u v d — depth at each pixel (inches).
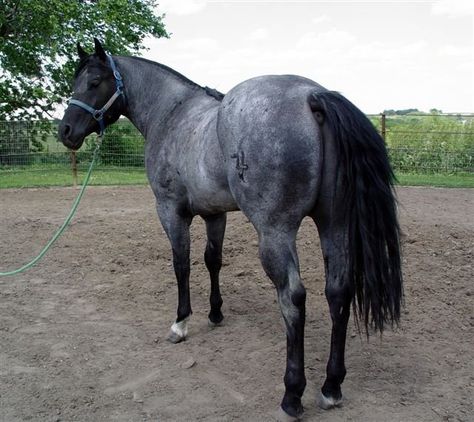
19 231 297.0
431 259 217.0
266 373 136.3
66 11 619.5
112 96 163.3
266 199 107.7
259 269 223.6
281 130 105.0
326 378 122.2
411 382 129.3
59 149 652.7
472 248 229.0
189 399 125.3
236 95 116.9
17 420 116.3
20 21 639.8
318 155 105.0
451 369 135.9
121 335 164.4
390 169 107.2
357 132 102.8
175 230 153.5
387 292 106.3
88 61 161.5
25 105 710.5
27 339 161.0
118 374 138.0
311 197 107.3
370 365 138.1
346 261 111.0
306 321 170.7
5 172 592.7
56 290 208.2
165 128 153.6
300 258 229.6
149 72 163.0
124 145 634.2
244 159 109.6
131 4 740.0
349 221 106.4
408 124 621.3
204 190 132.7
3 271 231.1
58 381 134.0
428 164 567.5
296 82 114.1
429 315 168.4
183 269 156.3
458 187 455.8
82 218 324.8
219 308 169.6
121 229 293.1
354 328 160.6
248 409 120.0
